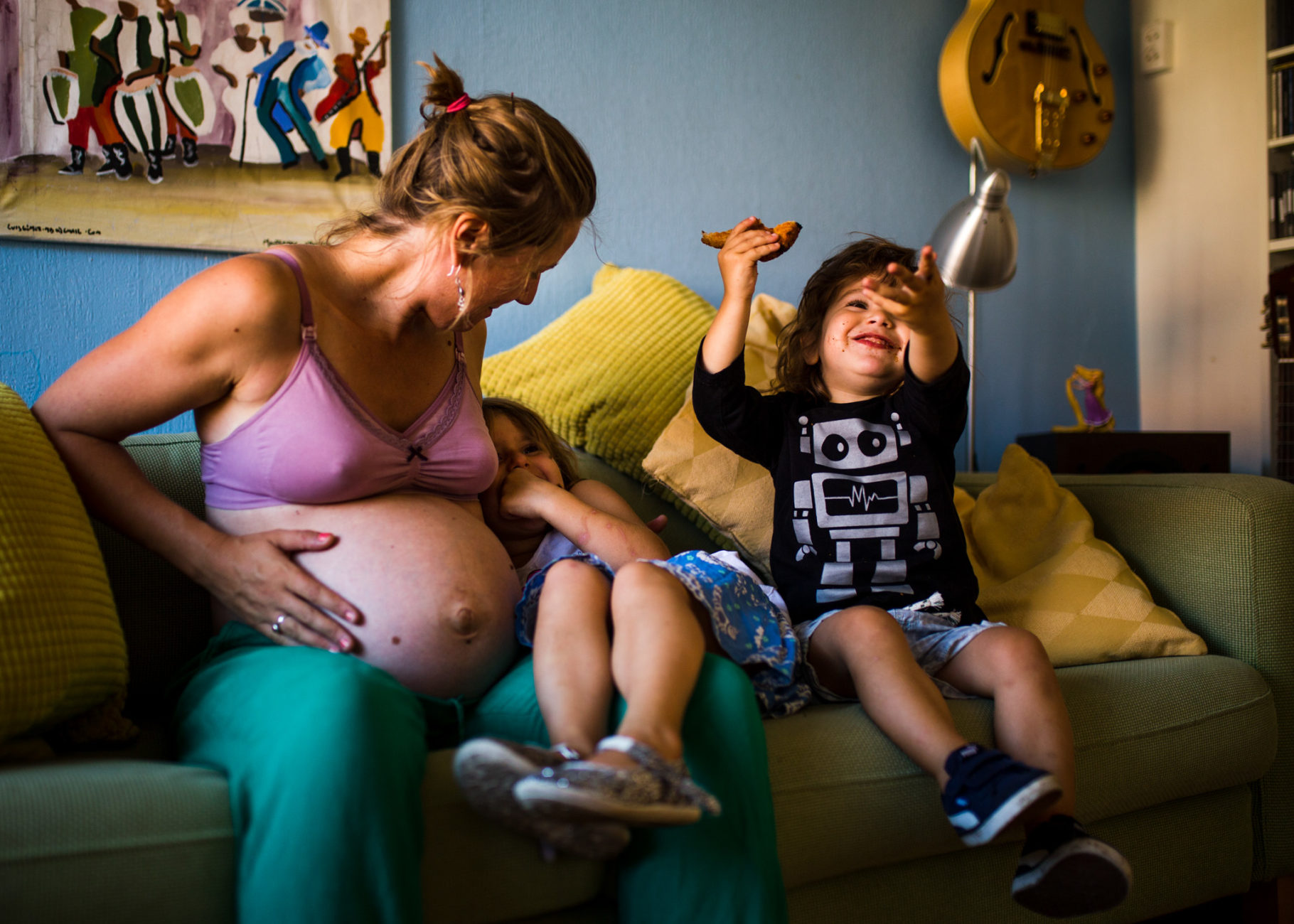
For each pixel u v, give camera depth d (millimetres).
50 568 938
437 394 1229
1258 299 2762
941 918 1177
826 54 2439
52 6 1618
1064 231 2883
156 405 1044
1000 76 2535
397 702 869
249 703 896
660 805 786
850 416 1435
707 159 2273
